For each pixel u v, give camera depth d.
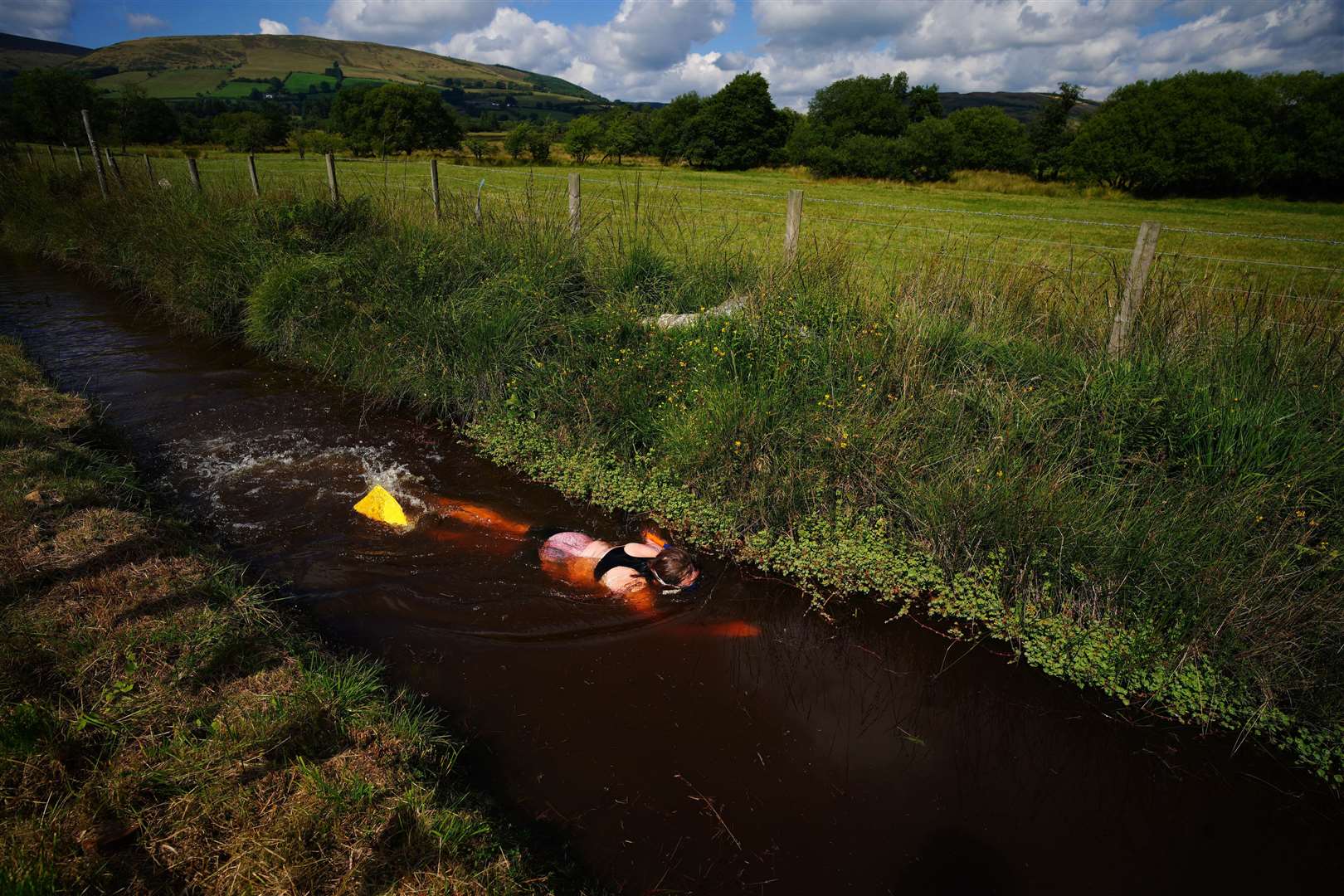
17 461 4.97
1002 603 4.38
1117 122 33.03
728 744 3.50
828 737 3.59
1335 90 30.45
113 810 2.56
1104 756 3.54
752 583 4.80
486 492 5.86
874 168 36.88
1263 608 3.82
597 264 7.74
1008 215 19.59
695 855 2.91
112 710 2.97
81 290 11.84
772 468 5.23
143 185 13.91
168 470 5.90
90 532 4.27
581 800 3.14
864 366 5.70
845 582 4.68
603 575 4.67
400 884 2.45
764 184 28.53
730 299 7.07
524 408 6.68
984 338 5.93
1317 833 3.16
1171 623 4.02
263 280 9.02
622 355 6.46
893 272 7.47
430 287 7.98
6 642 3.19
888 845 3.02
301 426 6.94
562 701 3.71
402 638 4.10
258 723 2.99
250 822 2.58
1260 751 3.59
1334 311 6.04
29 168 17.95
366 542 5.04
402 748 3.10
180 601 3.76
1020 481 4.64
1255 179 31.34
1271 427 4.59
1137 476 4.73
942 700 3.87
